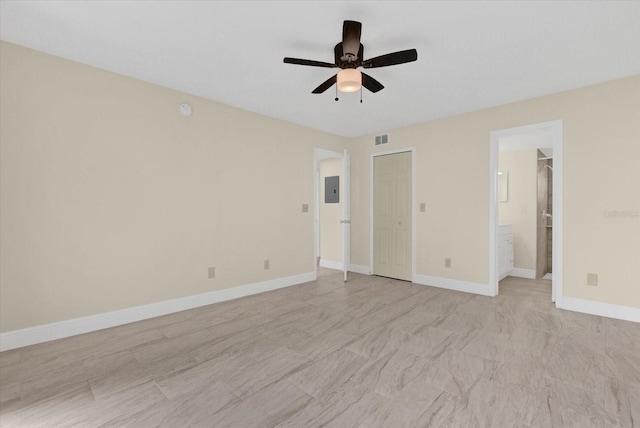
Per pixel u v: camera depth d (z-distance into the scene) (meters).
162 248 3.13
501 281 4.70
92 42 2.33
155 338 2.57
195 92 3.29
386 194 4.89
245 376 1.98
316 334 2.64
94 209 2.72
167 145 3.17
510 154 5.27
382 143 4.88
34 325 2.44
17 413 1.62
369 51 2.45
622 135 2.94
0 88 2.29
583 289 3.16
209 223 3.49
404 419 1.57
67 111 2.58
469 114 3.94
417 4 1.89
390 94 3.32
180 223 3.26
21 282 2.39
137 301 2.97
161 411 1.64
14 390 1.83
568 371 2.02
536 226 4.97
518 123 3.54
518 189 5.18
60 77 2.54
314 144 4.72
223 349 2.37
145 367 2.10
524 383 1.88
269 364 2.13
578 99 3.16
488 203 3.79
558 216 3.30
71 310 2.61
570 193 3.22
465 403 1.69
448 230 4.14
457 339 2.53
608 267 3.02
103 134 2.77
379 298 3.71
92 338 2.56
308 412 1.63
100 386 1.87
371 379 1.94
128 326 2.83
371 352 2.31
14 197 2.36
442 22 2.07
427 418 1.58
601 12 1.95
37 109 2.44
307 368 2.08
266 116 4.05
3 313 2.32
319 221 6.02
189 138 3.32
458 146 4.04
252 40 2.30
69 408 1.67
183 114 3.27
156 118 3.08
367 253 5.16
